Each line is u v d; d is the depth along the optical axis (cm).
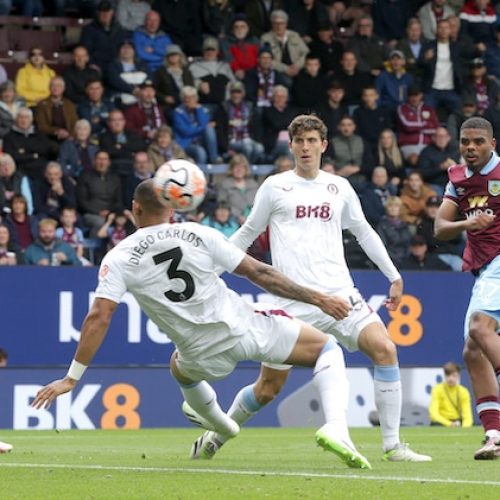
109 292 2086
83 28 5919
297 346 2175
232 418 2567
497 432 2509
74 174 5416
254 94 6000
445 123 6297
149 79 5862
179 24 6172
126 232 5225
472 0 6662
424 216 5616
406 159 6009
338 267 2514
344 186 2552
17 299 4522
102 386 4553
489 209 2564
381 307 4875
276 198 2525
